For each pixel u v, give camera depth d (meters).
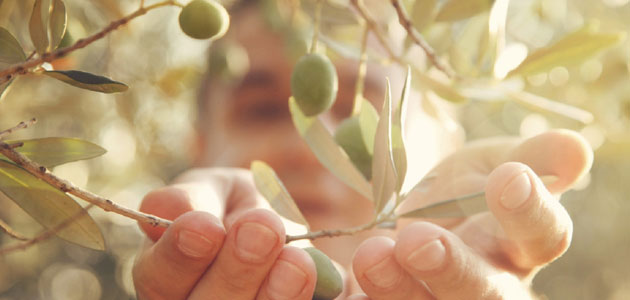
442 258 0.36
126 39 0.71
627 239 1.45
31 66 0.36
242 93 0.87
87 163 0.98
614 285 1.51
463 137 1.20
